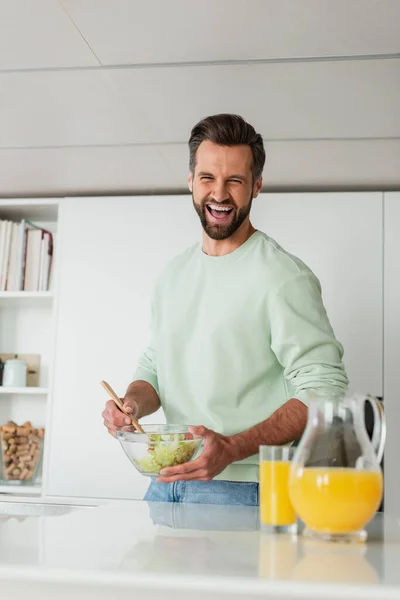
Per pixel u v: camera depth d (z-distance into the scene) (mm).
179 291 1989
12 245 3918
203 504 1728
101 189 3820
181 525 1261
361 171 3439
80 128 3090
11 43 2438
